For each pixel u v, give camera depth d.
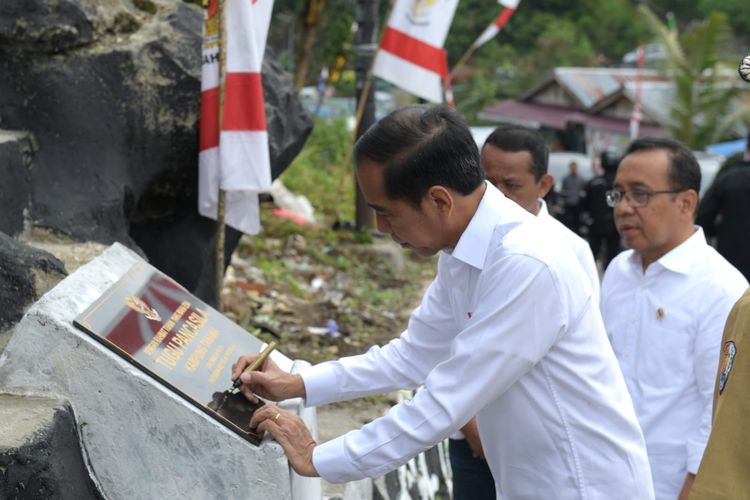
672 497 3.00
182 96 4.07
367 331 5.85
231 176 3.94
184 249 4.30
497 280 2.14
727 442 1.72
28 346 2.25
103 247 3.59
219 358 2.57
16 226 3.45
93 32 3.84
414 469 3.98
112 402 2.25
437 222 2.20
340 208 10.88
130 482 2.28
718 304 2.99
